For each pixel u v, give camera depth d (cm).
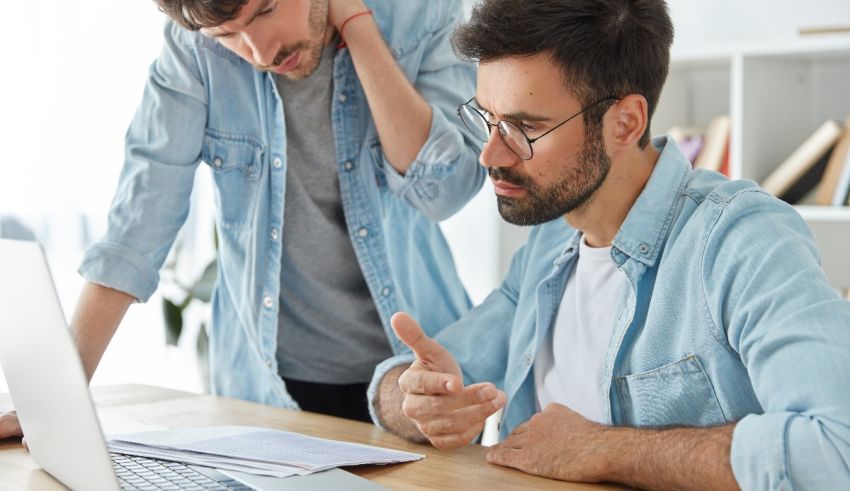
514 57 114
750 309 101
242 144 157
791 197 245
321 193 160
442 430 118
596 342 128
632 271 120
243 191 159
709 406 111
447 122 153
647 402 117
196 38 153
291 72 148
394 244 165
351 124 158
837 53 242
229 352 169
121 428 132
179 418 140
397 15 157
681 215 118
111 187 290
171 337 291
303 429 134
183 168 152
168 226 151
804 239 107
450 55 160
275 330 158
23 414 110
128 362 313
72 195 280
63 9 277
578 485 104
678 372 113
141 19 295
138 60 294
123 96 291
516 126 116
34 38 272
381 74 149
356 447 118
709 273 110
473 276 334
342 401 167
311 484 99
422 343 125
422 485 104
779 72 254
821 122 261
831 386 90
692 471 95
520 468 110
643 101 118
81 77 283
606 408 122
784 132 257
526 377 138
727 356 108
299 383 166
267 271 158
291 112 157
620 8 114
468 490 102
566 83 114
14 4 268
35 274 90
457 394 117
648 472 99
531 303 140
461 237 336
